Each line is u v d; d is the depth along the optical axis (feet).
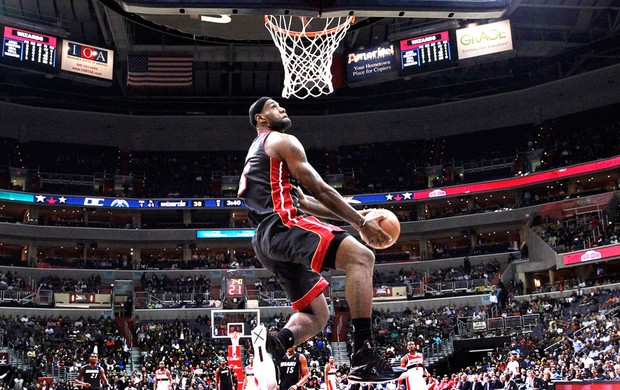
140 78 130.11
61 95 157.17
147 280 151.53
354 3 39.47
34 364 109.09
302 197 12.83
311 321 12.26
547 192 159.84
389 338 126.52
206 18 48.85
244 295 132.16
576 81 158.61
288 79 57.72
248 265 160.15
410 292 142.72
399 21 135.03
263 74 159.02
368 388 59.93
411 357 50.34
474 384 81.15
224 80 161.48
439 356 114.62
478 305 136.46
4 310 128.88
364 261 10.50
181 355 118.11
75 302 137.49
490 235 163.22
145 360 118.32
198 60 142.51
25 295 133.39
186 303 141.18
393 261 159.74
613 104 161.07
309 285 12.23
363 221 11.21
